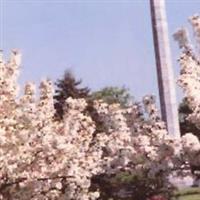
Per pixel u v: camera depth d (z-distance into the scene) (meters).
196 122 10.94
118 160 12.11
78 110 13.22
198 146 10.84
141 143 11.73
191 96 10.86
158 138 11.44
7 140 11.41
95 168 12.45
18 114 11.95
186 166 11.38
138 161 11.85
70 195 12.16
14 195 11.82
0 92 12.21
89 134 13.09
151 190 13.13
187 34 11.82
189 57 11.61
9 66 12.70
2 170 11.44
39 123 12.04
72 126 12.86
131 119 12.24
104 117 12.54
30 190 11.89
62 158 12.07
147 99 12.05
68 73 45.94
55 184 11.97
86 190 12.36
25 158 11.70
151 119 12.01
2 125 11.60
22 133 11.55
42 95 13.17
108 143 12.27
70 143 12.55
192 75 11.34
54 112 13.24
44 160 11.98
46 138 11.77
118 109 12.38
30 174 11.89
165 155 11.30
